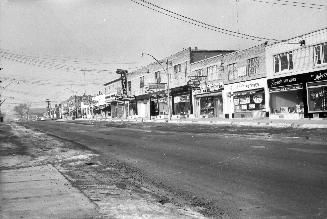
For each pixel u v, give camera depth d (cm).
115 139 2100
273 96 3281
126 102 7144
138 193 724
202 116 4372
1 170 1029
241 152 1210
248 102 3566
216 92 4091
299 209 568
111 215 532
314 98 2836
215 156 1173
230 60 3816
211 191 730
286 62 3106
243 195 680
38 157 1378
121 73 6756
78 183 840
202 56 4703
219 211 589
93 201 625
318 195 635
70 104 12250
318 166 874
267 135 1758
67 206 584
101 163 1192
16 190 718
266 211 573
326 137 1504
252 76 3494
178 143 1641
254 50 3459
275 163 962
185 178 874
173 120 4128
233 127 2589
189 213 570
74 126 4350
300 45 2931
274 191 688
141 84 6328
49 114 15838
